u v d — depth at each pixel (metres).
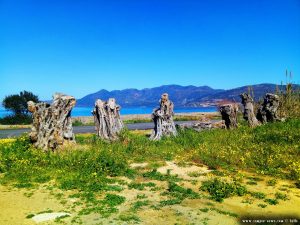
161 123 27.00
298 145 20.97
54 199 12.09
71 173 15.42
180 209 11.17
